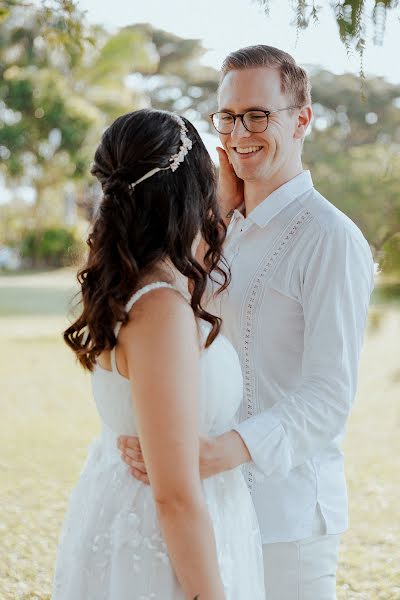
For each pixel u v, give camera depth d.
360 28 2.19
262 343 2.20
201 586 1.43
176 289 1.54
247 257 2.24
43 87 19.80
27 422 7.30
